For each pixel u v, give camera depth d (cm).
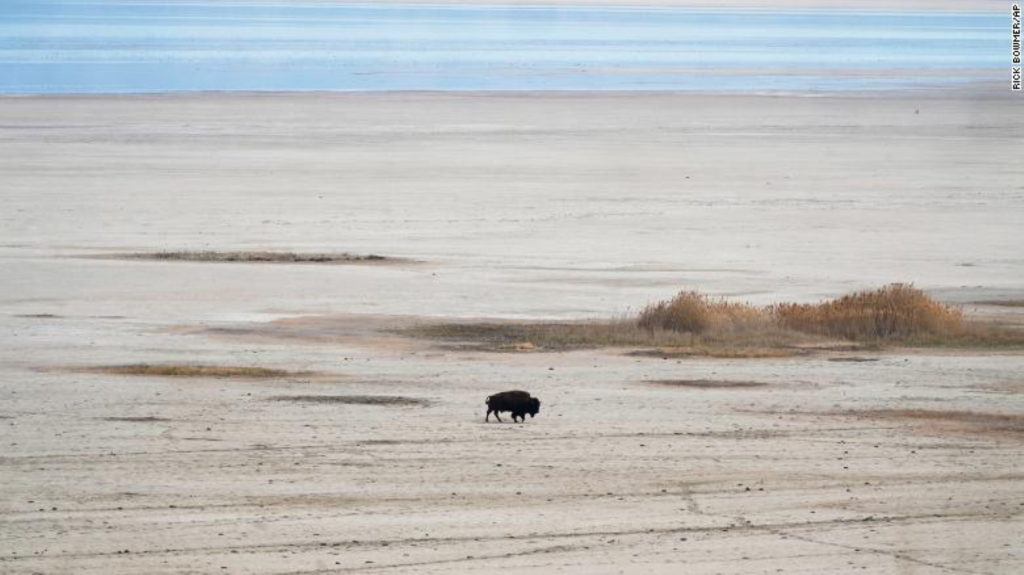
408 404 8612
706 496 6334
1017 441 7569
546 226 19200
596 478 6675
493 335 11594
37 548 5466
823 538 5631
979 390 9181
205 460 7019
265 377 9600
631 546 5525
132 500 6222
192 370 9769
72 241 17338
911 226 19600
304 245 17325
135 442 7431
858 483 6581
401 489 6444
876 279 15262
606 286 14525
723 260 16600
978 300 13875
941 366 10169
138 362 10181
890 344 11362
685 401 8750
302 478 6644
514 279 14888
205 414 8225
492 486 6512
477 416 8231
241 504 6162
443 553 5425
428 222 19388
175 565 5259
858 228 19362
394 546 5522
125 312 12619
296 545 5528
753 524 5853
